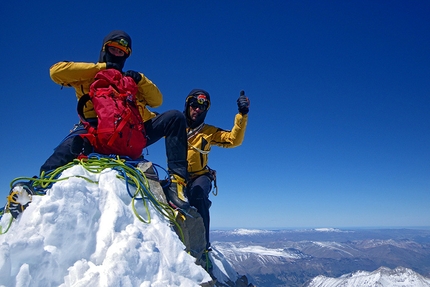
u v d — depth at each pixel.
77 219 3.43
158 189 5.03
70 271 3.15
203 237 5.77
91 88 4.79
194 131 7.31
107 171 4.25
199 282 3.95
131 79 4.96
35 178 4.02
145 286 3.27
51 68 4.87
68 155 4.69
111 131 4.60
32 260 2.94
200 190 6.61
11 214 3.55
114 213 3.76
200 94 7.24
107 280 3.02
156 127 5.43
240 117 7.31
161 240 3.98
